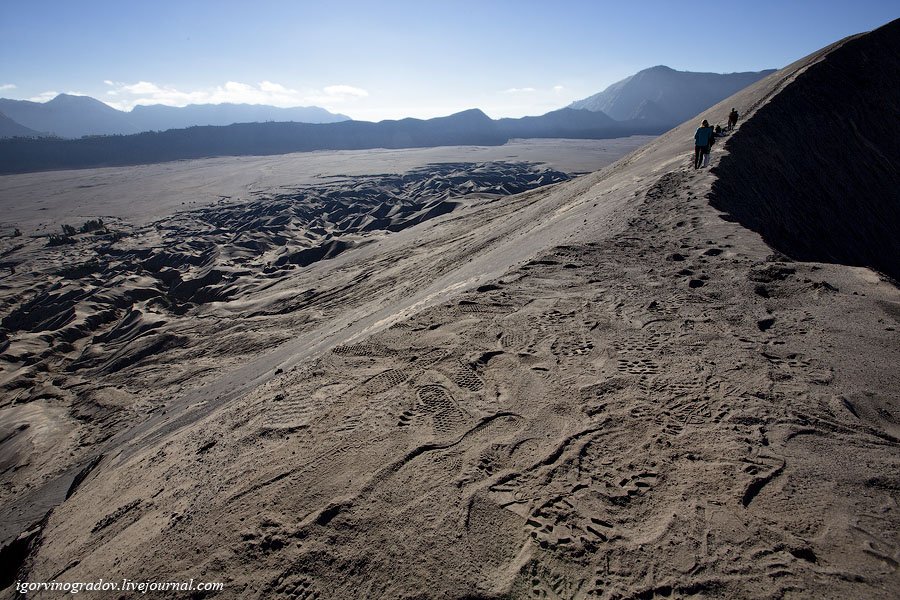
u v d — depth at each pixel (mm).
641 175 18219
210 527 4027
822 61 29516
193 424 9117
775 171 18109
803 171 19969
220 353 22281
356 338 8602
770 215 14469
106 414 18016
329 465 4426
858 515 3154
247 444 5277
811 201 18250
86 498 6754
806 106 25047
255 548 3656
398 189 96875
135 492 5844
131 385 20578
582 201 18281
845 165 22500
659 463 3830
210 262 46000
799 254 13594
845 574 2791
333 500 3955
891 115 27406
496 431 4516
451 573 3137
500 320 6883
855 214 19797
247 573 3455
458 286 10156
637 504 3480
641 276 7895
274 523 3852
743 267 7684
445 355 6141
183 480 5312
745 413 4246
